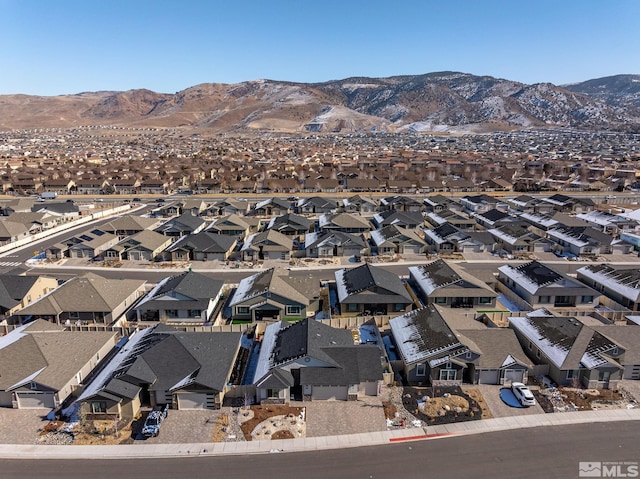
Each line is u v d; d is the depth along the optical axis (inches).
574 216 3892.7
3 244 3147.1
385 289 2032.5
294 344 1513.3
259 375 1423.5
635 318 1852.9
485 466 1120.8
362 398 1398.9
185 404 1342.3
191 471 1104.2
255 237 3026.6
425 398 1393.9
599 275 2320.4
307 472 1101.1
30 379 1354.6
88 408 1300.4
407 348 1574.8
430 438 1223.5
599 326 1644.9
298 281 2145.7
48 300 1943.9
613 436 1230.3
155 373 1378.0
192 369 1400.1
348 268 2630.4
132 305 2132.1
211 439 1217.4
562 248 3046.3
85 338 1633.9
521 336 1711.4
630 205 4603.8
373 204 4320.9
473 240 2989.7
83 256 2903.5
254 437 1224.2
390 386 1460.4
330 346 1489.9
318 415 1318.9
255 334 1800.0
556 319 1713.8
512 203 4431.6
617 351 1466.5
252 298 1968.5
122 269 2689.5
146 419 1285.7
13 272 2497.5
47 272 2630.4
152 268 2701.8
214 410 1337.4
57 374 1406.3
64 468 1117.7
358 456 1157.1
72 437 1229.1
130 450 1178.0
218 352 1508.4
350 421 1290.6
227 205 4207.7
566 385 1457.9
